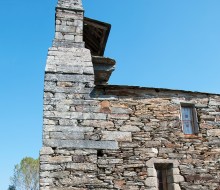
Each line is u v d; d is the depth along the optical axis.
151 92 8.34
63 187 6.71
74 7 9.42
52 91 7.71
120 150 7.41
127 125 7.75
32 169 30.58
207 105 8.66
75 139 7.25
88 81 8.07
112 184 7.00
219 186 7.65
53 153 6.98
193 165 7.72
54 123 7.33
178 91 8.54
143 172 7.30
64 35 8.91
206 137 8.20
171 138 7.89
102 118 7.67
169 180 7.51
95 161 7.14
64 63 8.24
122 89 8.13
